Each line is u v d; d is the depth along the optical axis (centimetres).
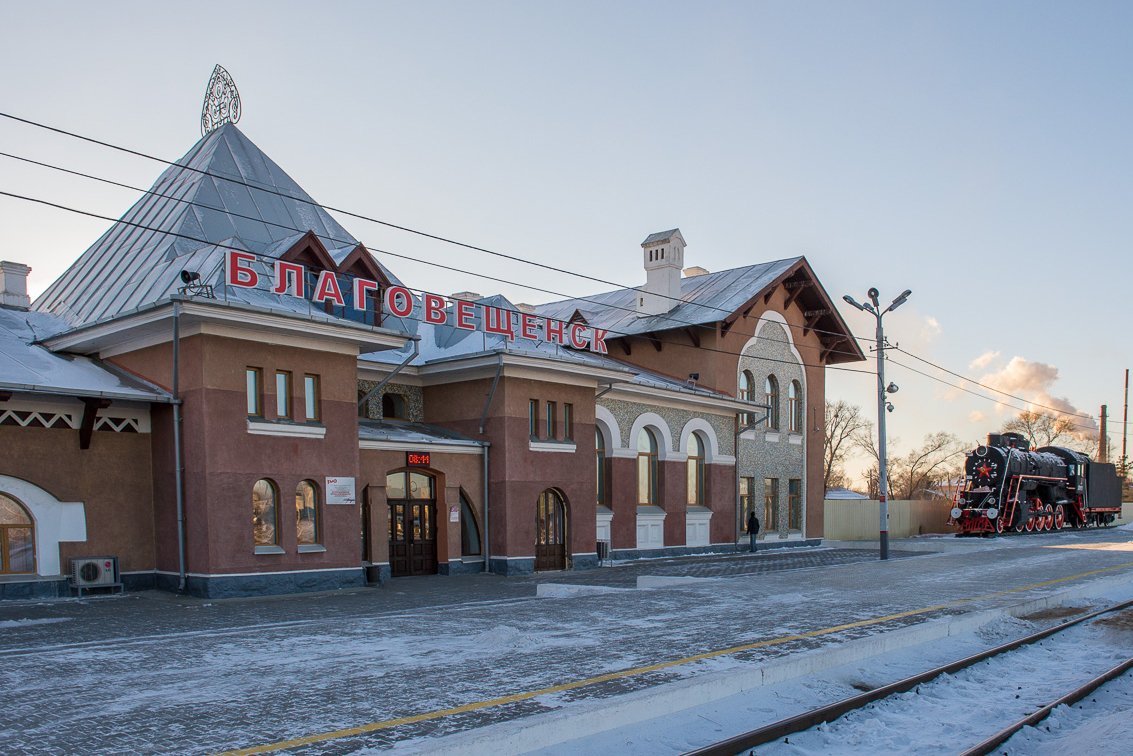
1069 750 830
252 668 1057
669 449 3212
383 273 2589
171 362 1912
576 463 2711
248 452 1905
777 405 3819
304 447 2016
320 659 1117
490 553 2517
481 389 2567
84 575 1795
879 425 3216
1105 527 6062
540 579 2355
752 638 1270
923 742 863
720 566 2805
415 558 2425
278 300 2112
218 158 2639
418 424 2648
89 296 2353
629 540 3017
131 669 1053
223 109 2892
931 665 1234
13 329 2138
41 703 881
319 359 2061
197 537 1847
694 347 3538
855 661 1180
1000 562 2777
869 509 4784
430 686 955
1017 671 1221
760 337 3728
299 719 818
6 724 803
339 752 716
